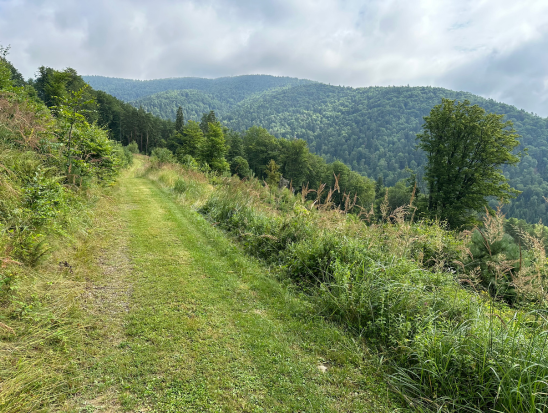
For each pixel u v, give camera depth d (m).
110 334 2.75
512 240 4.80
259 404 2.15
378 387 2.46
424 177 24.77
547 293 2.76
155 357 2.51
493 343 2.39
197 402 2.10
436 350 2.49
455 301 3.24
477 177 21.80
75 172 6.80
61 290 3.24
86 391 2.08
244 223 6.77
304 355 2.79
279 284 4.30
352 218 5.50
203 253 5.22
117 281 3.84
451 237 6.64
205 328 3.02
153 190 12.09
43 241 3.57
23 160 5.10
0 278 2.73
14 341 2.36
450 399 2.24
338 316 3.44
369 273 3.60
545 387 2.02
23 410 1.83
